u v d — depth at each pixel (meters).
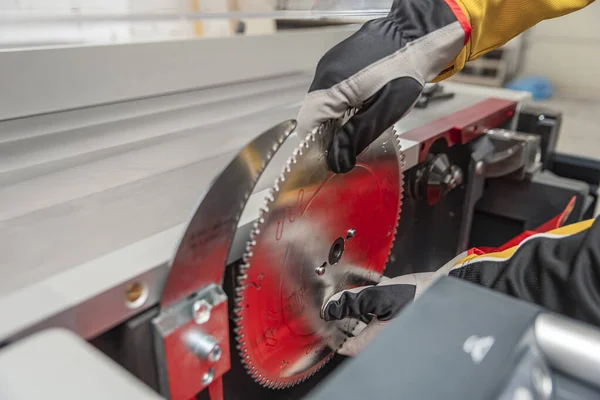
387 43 0.55
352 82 0.53
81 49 0.75
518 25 0.67
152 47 0.86
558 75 2.73
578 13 2.58
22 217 0.49
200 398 0.53
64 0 0.85
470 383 0.29
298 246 0.54
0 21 0.78
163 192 0.55
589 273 0.50
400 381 0.30
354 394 0.29
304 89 1.11
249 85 1.09
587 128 2.16
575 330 0.34
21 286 0.38
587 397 0.32
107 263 0.41
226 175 0.40
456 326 0.34
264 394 0.65
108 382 0.28
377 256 0.72
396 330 0.34
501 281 0.56
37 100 0.71
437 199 0.98
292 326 0.58
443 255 1.13
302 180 0.51
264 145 0.43
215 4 1.13
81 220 0.49
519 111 1.28
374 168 0.63
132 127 0.79
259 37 1.09
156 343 0.41
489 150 1.08
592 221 0.57
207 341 0.43
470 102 1.19
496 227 1.26
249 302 0.50
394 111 0.54
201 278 0.43
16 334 0.33
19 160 0.64
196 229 0.40
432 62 0.58
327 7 1.14
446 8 0.58
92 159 0.66
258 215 0.49
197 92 0.98
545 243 0.57
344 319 0.68
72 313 0.36
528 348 0.33
